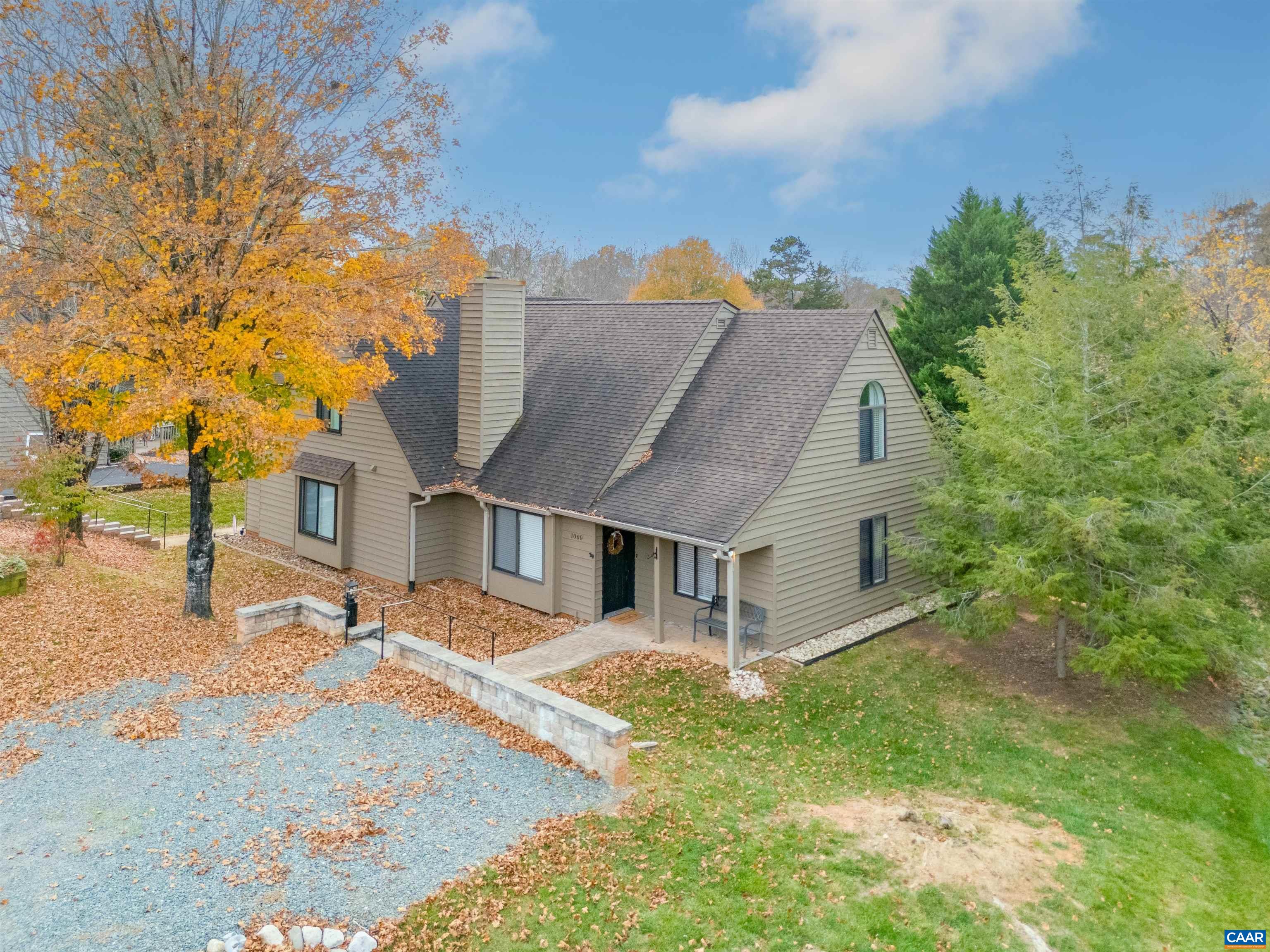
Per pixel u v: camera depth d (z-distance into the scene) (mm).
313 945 7828
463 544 21375
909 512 20250
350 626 16000
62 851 8961
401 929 8102
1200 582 14023
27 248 13883
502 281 20281
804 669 16234
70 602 16812
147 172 14461
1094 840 11047
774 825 10695
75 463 19062
